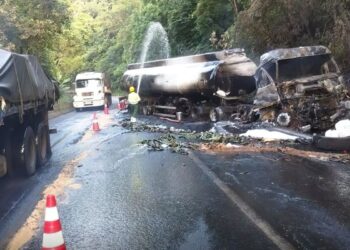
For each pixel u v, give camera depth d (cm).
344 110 1363
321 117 1395
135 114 2483
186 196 774
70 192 844
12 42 2270
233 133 1486
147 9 4384
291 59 1509
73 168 1070
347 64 1684
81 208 736
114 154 1239
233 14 2792
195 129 1738
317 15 1838
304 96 1440
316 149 1166
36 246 586
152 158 1145
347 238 554
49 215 475
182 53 3597
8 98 810
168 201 750
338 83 1477
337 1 1708
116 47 6241
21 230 648
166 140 1408
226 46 2348
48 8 2503
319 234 570
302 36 1909
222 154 1145
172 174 951
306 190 775
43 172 1051
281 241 552
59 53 4172
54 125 2259
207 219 648
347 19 1666
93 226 644
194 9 3466
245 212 670
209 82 1816
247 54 2123
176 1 3681
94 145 1441
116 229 627
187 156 1143
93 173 1002
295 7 1830
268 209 680
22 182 950
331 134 1191
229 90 1842
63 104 3712
